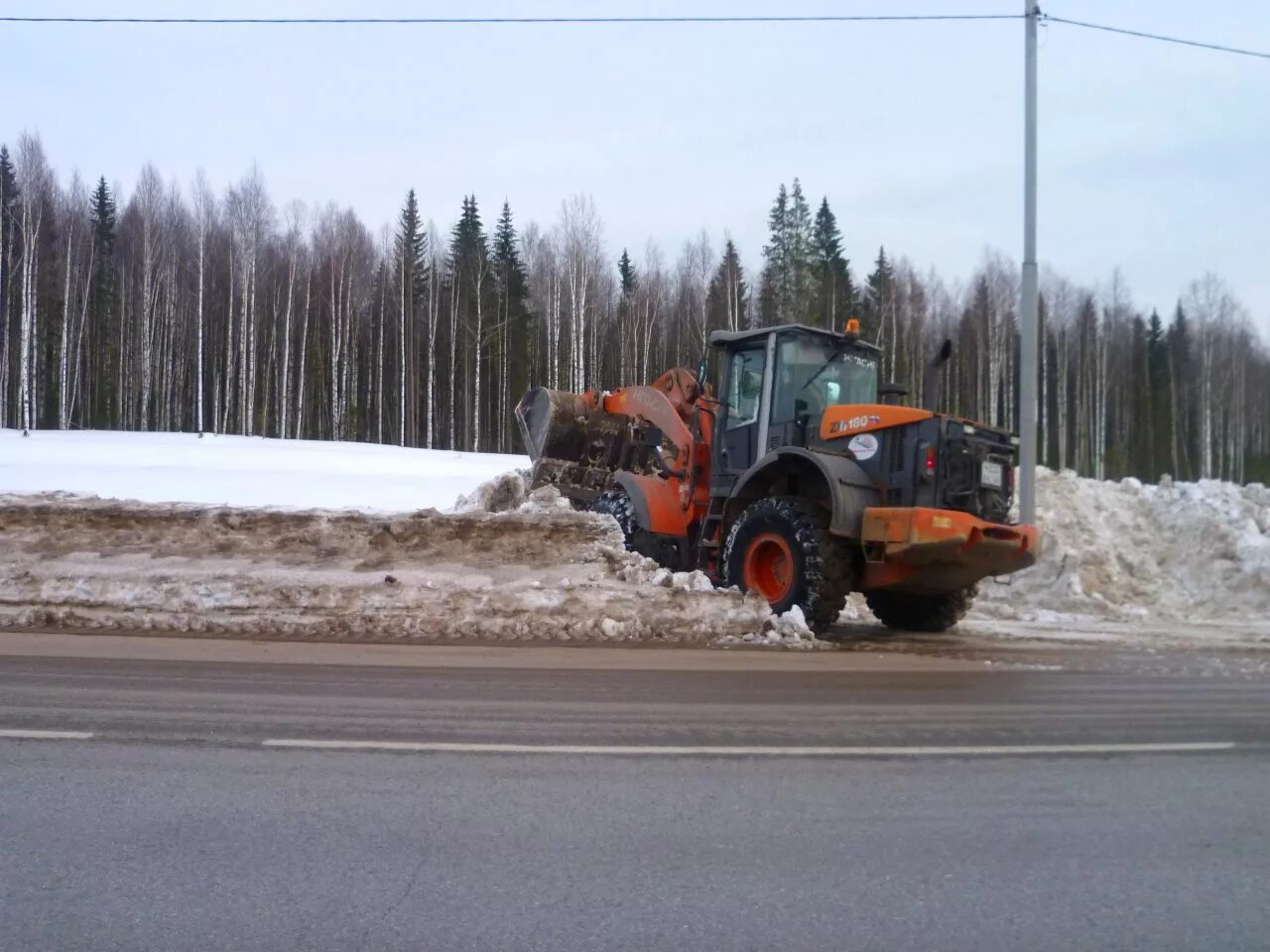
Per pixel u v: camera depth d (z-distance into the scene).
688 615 9.89
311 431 52.50
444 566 10.91
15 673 7.38
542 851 4.14
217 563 10.91
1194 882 4.00
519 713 6.41
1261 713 6.99
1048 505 14.62
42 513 11.45
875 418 10.23
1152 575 13.93
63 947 3.30
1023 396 13.01
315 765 5.21
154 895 3.68
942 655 9.39
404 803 4.66
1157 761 5.66
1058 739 6.10
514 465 27.94
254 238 45.00
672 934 3.45
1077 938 3.50
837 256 46.06
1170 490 15.18
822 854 4.18
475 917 3.55
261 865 3.96
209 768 5.14
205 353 52.44
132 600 10.02
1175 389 53.28
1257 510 14.22
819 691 7.36
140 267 50.88
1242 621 12.55
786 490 10.93
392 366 53.44
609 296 47.25
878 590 10.77
